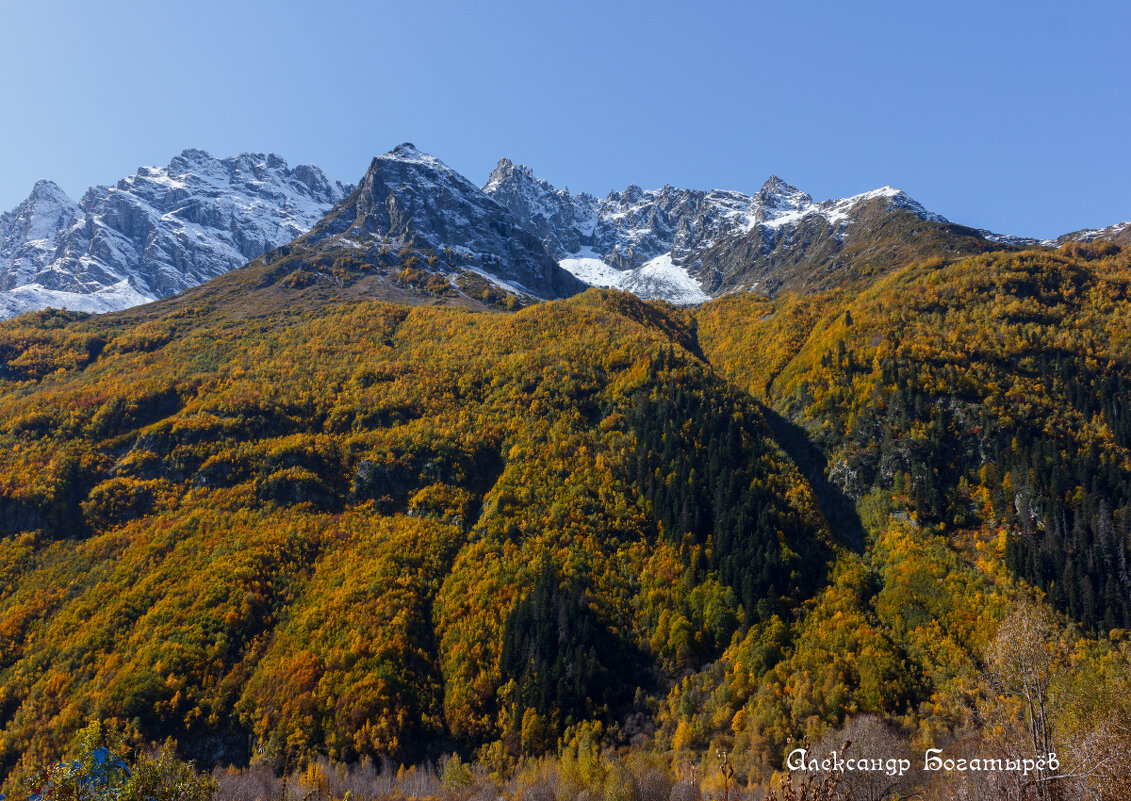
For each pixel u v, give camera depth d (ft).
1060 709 133.59
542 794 217.56
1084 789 116.06
